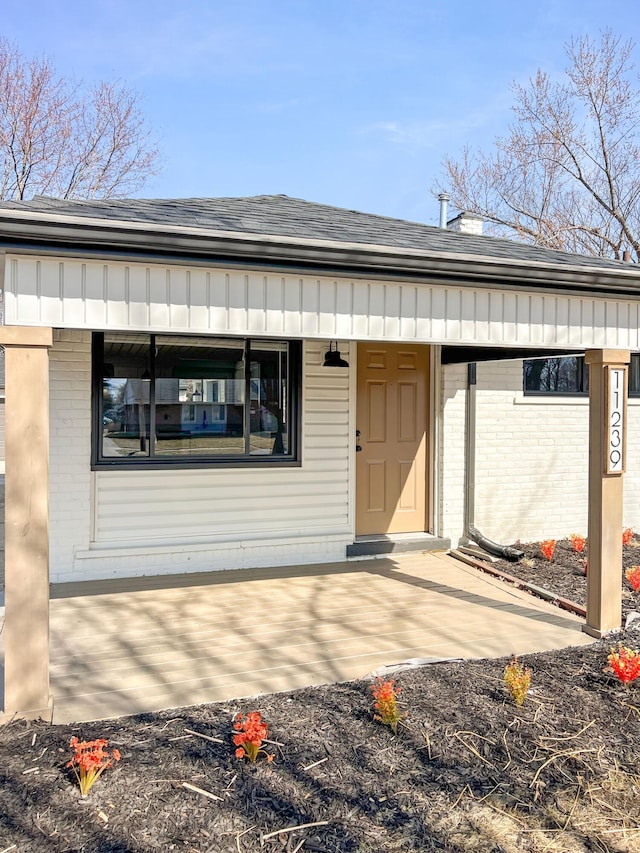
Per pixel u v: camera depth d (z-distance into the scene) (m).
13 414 3.07
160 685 3.55
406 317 4.02
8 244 3.04
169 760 2.70
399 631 4.50
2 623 4.58
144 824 2.30
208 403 6.12
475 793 2.59
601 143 19.31
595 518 4.49
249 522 6.31
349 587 5.66
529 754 2.87
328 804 2.46
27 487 3.09
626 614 4.85
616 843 2.35
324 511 6.61
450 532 7.09
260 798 2.47
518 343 4.34
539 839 2.35
